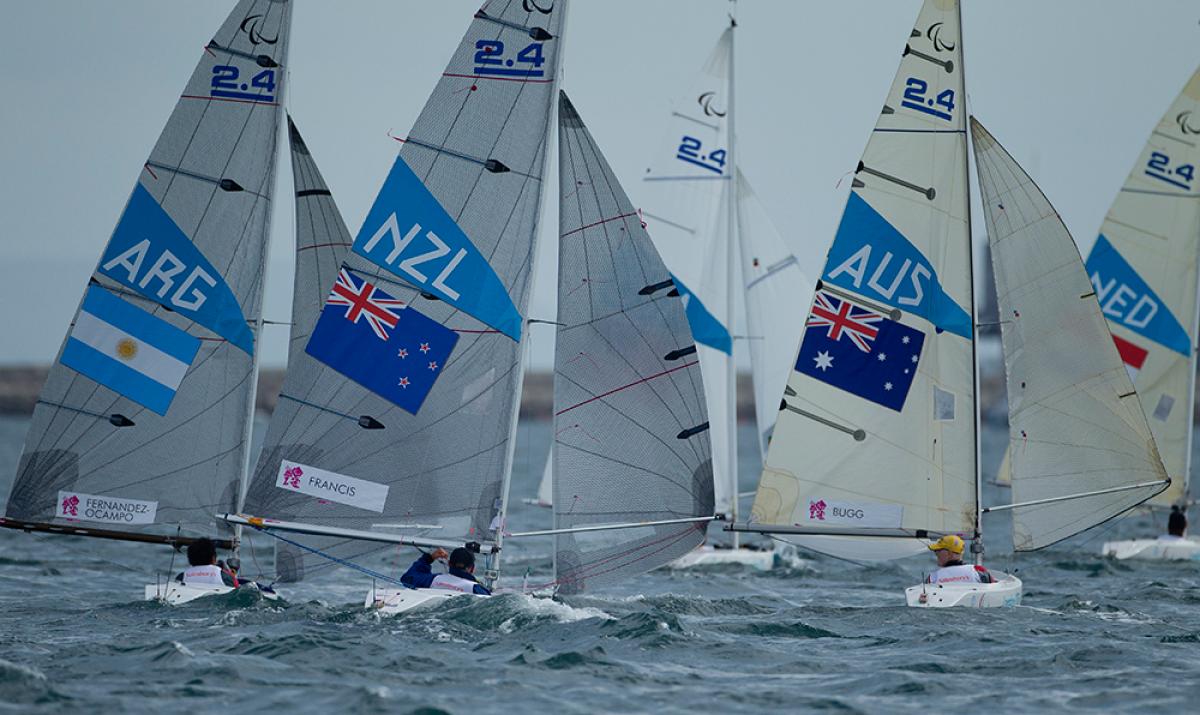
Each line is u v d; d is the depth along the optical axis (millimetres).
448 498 76562
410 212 76938
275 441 77312
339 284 77312
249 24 82312
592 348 77188
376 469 76875
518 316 76438
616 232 77000
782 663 66062
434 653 65312
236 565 82062
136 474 81562
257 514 77312
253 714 54969
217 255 81750
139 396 81438
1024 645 70062
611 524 77000
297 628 69938
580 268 77312
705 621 75875
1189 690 60438
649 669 63688
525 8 77000
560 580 77438
